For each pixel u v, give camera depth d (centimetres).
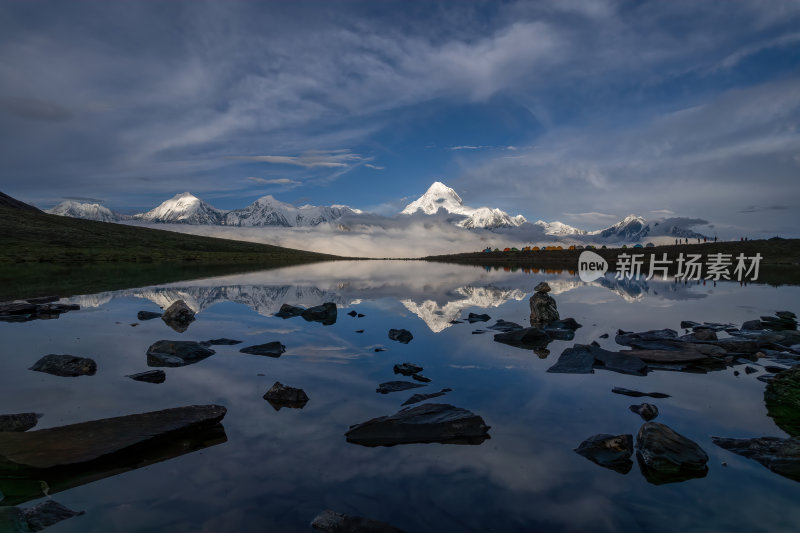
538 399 849
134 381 946
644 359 1170
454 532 430
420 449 622
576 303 2573
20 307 1892
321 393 874
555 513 467
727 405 827
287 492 502
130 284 3556
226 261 11162
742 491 521
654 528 443
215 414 730
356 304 2381
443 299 2681
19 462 563
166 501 482
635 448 636
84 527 431
